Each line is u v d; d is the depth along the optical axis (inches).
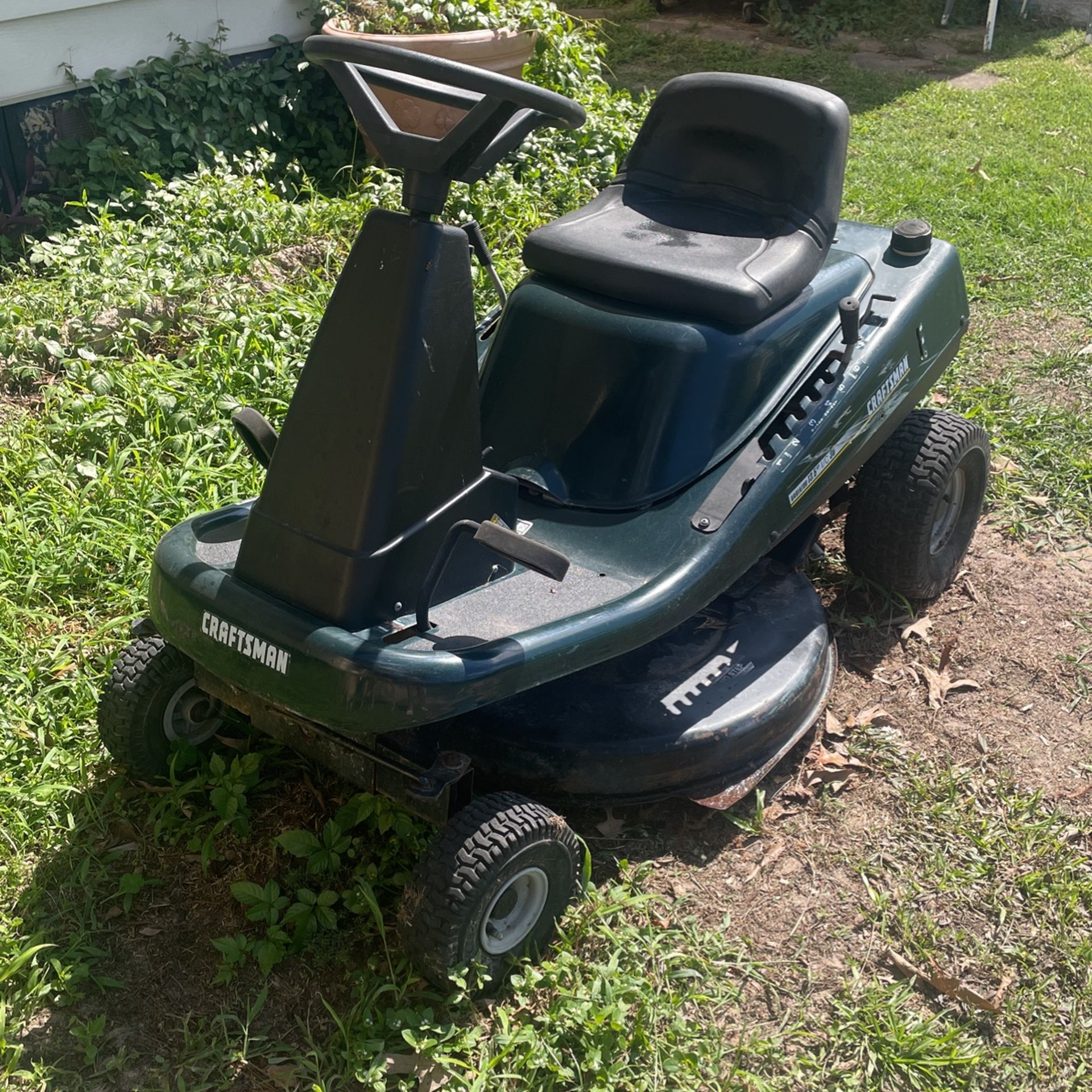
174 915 121.0
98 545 164.2
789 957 120.2
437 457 109.9
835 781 141.6
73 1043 108.4
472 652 105.2
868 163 338.6
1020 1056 111.3
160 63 271.9
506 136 107.8
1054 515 192.1
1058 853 132.2
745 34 502.0
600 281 137.1
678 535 127.6
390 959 115.0
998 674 160.4
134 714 127.8
